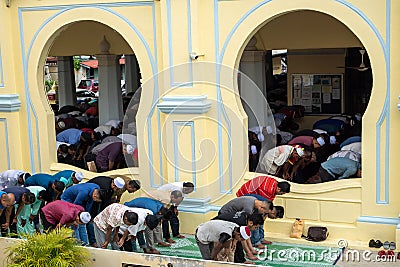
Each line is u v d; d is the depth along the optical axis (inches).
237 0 337.7
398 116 315.3
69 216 312.2
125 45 523.8
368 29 314.7
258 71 473.1
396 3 308.0
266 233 345.7
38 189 345.4
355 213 331.3
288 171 372.5
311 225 339.6
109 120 537.3
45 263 265.7
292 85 561.6
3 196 327.9
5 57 388.5
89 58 1073.5
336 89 548.1
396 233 314.5
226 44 342.6
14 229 344.5
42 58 390.9
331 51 543.5
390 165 320.5
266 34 464.8
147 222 306.8
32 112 395.5
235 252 306.7
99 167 407.5
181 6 343.9
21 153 401.1
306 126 560.4
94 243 336.2
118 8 366.0
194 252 327.6
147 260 271.4
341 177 354.3
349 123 485.4
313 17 448.1
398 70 312.0
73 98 648.4
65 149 436.8
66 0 375.9
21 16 387.5
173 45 347.9
